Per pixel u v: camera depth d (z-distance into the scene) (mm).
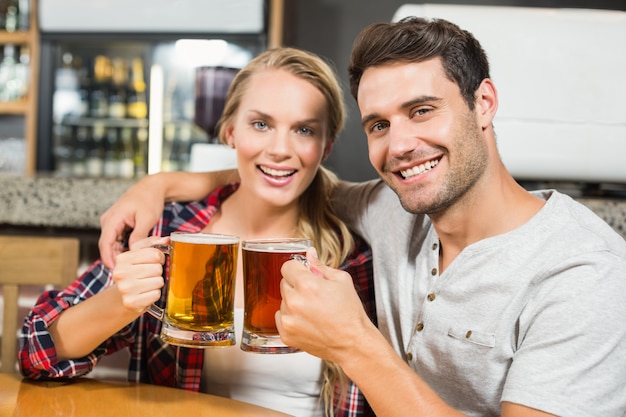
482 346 1009
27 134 3994
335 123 1340
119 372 1538
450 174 997
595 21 1767
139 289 941
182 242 896
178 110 4113
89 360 1113
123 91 4211
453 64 983
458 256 1032
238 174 1466
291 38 3967
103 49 4219
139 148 4242
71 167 4188
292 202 1369
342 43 4000
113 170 4203
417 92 973
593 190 2025
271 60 1278
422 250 1119
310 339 869
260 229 1385
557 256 961
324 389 1285
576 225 992
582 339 883
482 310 1011
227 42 3945
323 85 1277
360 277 1332
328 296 849
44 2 3820
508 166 1807
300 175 1274
